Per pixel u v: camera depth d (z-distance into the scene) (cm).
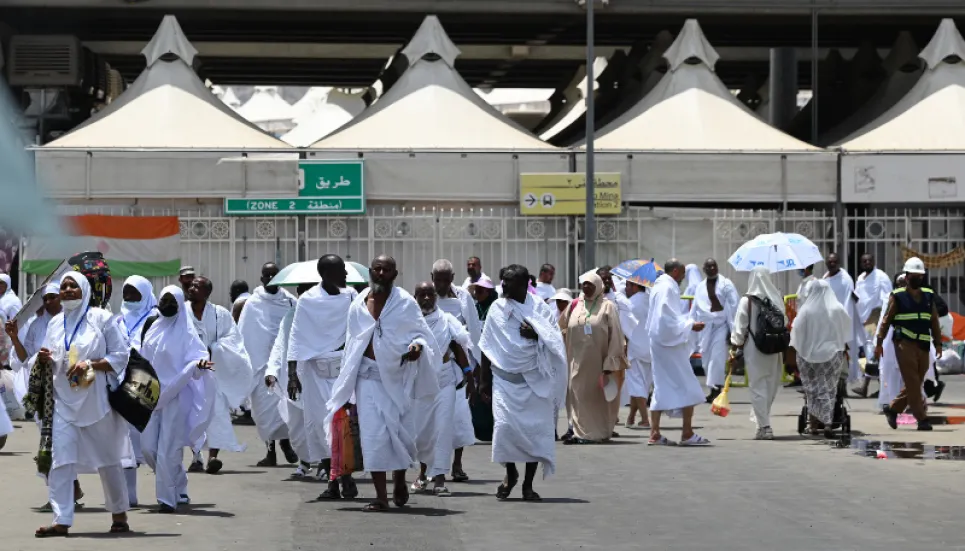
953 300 3856
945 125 3962
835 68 4794
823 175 3841
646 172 3794
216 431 1756
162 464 1405
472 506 1433
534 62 5484
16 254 3850
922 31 4456
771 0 4194
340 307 1554
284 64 5509
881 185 3822
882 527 1268
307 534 1240
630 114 4062
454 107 3916
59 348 1236
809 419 2178
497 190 3747
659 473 1712
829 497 1476
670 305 2048
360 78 5850
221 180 3675
